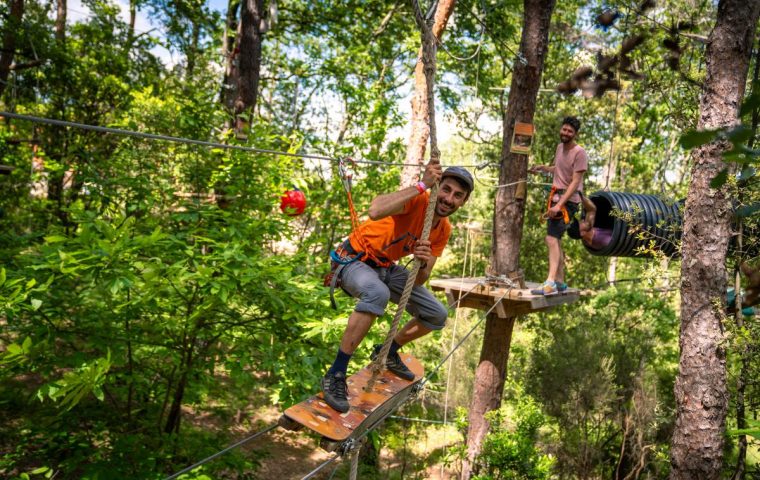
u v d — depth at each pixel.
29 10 13.55
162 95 10.73
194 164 7.85
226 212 6.52
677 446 5.57
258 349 6.42
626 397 13.67
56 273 5.41
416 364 4.01
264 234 7.33
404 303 3.17
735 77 5.17
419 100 12.24
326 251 10.61
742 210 0.84
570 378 13.08
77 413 6.63
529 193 19.05
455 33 18.66
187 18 18.91
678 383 5.63
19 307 4.96
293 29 20.45
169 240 6.02
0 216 8.80
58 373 6.97
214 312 6.52
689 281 5.52
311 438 14.06
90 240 5.30
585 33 10.61
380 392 3.34
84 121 13.03
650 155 21.81
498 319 9.67
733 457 10.59
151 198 7.07
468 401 14.47
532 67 8.86
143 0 18.17
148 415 7.29
